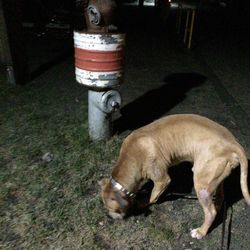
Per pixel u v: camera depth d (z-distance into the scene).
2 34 2.40
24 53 2.59
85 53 1.47
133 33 5.23
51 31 4.57
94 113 1.70
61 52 3.69
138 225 1.26
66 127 1.90
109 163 1.60
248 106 2.38
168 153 1.23
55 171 1.53
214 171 1.11
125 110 2.23
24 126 1.91
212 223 1.28
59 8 5.00
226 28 6.24
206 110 2.28
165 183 1.25
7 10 2.35
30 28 4.67
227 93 2.63
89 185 1.46
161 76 3.02
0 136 1.81
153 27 5.88
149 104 2.35
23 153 1.66
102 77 1.50
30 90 2.48
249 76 3.12
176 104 2.38
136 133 1.25
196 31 5.62
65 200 1.36
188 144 1.20
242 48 4.43
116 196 1.16
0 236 1.19
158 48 4.20
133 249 1.16
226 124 2.08
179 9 5.59
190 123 1.21
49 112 2.12
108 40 1.43
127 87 2.69
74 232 1.22
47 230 1.22
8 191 1.40
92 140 1.76
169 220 1.29
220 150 1.12
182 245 1.19
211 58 3.78
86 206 1.34
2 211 1.30
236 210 1.36
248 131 1.99
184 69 3.27
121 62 1.53
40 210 1.31
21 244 1.17
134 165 1.19
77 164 1.58
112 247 1.17
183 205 1.37
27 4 4.70
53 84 2.65
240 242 1.21
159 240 1.20
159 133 1.22
